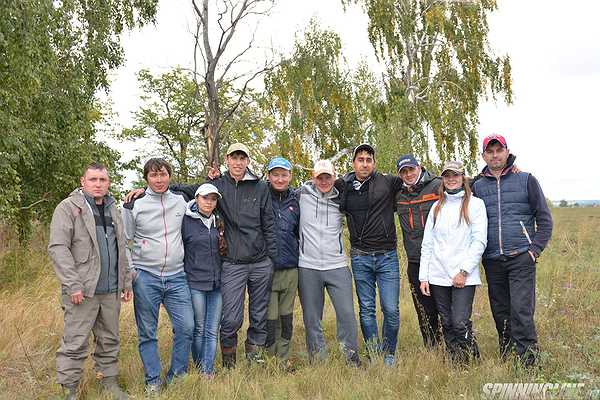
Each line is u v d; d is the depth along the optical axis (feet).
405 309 24.17
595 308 22.26
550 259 32.50
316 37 73.56
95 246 14.71
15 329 19.40
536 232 16.38
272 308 18.34
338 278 17.92
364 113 73.36
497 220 16.61
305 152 72.23
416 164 17.84
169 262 16.06
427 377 14.56
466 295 16.58
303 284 18.08
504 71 71.51
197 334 16.76
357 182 18.11
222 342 17.13
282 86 72.38
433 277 16.98
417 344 19.67
